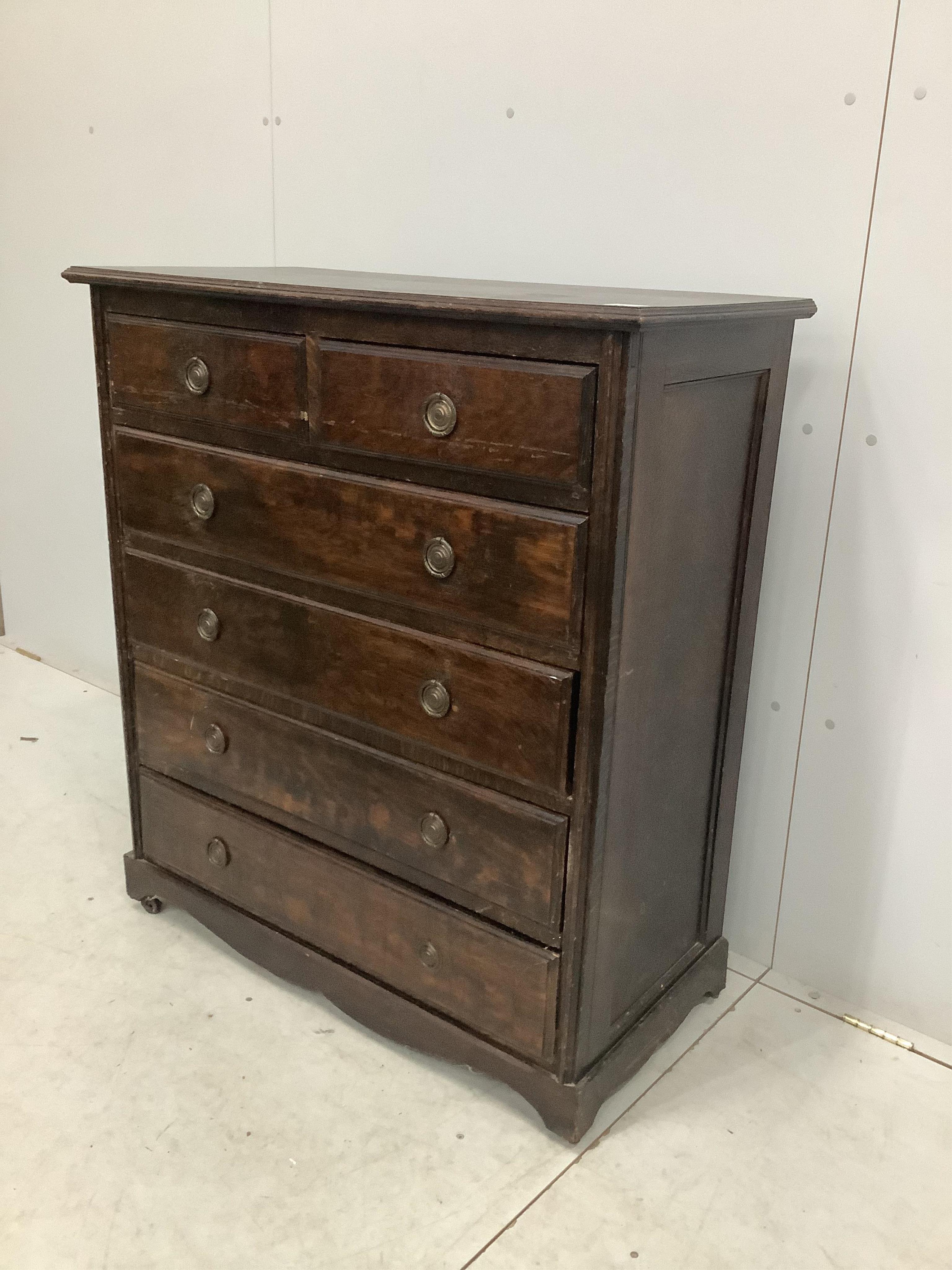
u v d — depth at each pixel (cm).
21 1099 159
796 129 159
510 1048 154
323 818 168
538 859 141
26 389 300
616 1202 144
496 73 188
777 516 175
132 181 256
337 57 210
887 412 161
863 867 181
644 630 137
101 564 298
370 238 216
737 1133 157
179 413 165
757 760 188
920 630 166
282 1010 181
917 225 152
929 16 145
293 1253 135
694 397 134
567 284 189
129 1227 138
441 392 132
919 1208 145
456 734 145
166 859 198
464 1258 135
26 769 263
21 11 265
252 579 165
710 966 183
